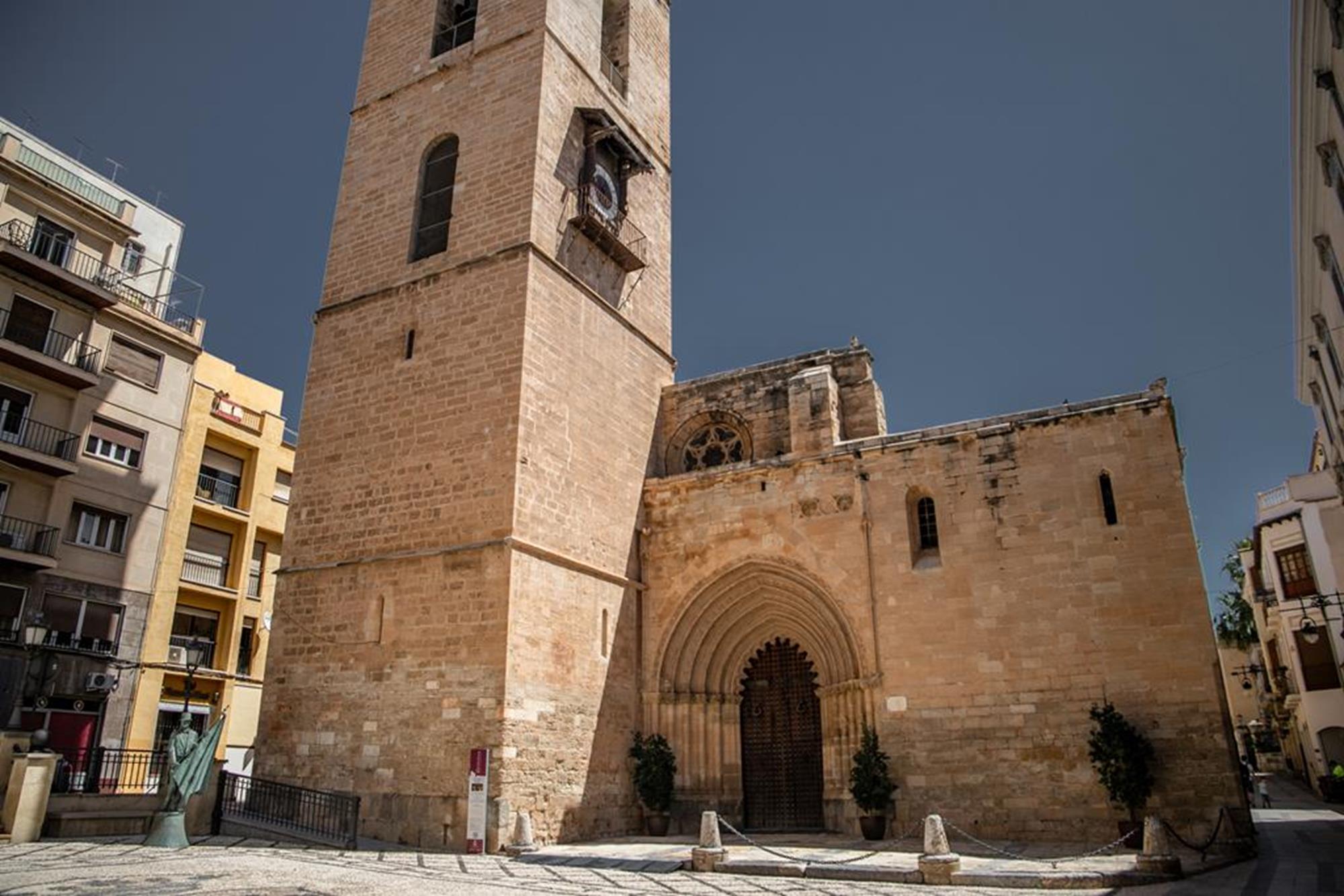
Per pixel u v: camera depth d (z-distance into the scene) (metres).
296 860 16.55
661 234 32.88
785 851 19.27
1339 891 13.98
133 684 34.16
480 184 26.55
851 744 23.39
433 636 21.98
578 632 23.64
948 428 24.48
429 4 30.98
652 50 35.22
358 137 30.31
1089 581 21.92
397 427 24.91
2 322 32.22
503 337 24.08
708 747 25.45
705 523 26.86
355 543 24.33
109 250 36.66
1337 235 19.91
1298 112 18.89
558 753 21.97
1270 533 47.16
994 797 21.41
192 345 38.75
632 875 16.56
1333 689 43.72
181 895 11.73
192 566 39.97
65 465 32.19
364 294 27.30
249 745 40.97
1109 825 20.31
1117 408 22.78
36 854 15.75
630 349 29.00
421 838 20.16
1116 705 20.92
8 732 19.33
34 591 31.48
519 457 22.67
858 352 28.83
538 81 26.81
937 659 22.83
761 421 28.92
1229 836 19.20
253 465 43.22
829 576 24.66
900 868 16.31
